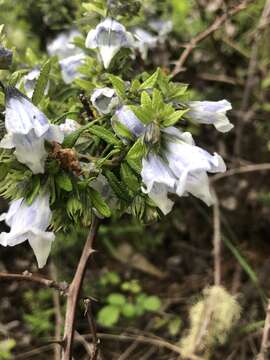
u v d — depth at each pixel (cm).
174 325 51
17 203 27
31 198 27
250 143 62
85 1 40
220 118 30
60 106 36
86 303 33
